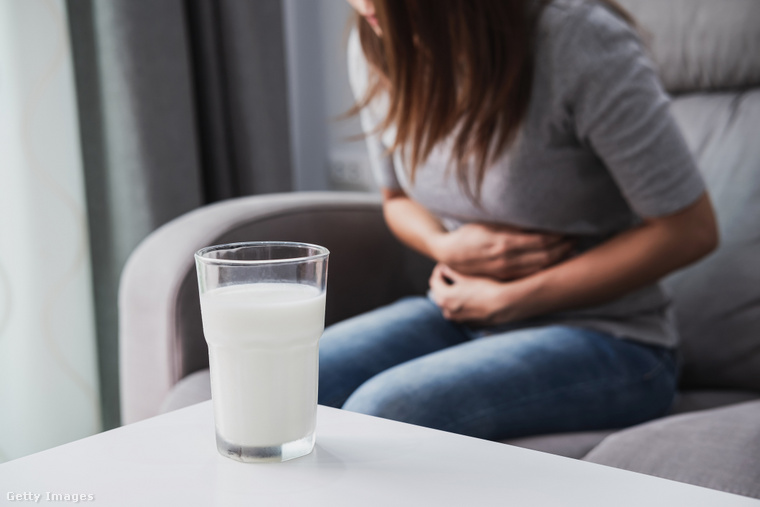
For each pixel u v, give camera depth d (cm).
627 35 92
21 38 146
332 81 208
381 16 95
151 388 108
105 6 152
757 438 69
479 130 93
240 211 119
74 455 48
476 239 102
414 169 104
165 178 159
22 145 148
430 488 42
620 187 95
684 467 67
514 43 89
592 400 91
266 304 45
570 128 94
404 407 80
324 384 93
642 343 99
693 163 93
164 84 158
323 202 129
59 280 156
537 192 97
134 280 110
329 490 42
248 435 46
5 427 152
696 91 131
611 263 94
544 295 97
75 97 156
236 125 179
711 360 116
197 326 106
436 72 94
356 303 129
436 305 115
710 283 118
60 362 158
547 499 41
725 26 122
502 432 86
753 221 116
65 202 156
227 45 175
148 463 46
